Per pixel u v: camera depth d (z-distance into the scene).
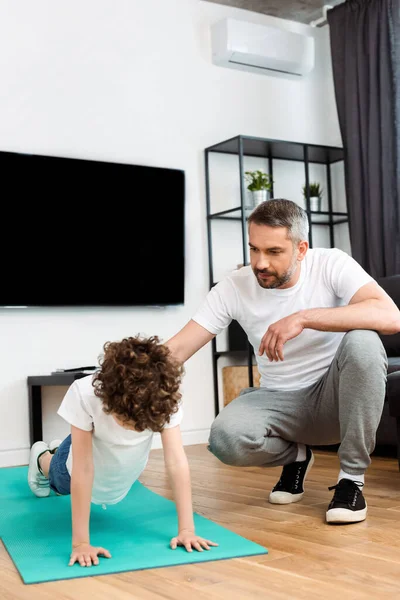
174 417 1.76
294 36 4.49
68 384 3.36
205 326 2.24
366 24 4.36
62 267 3.76
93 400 1.65
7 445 3.59
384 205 4.22
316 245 4.79
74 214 3.81
